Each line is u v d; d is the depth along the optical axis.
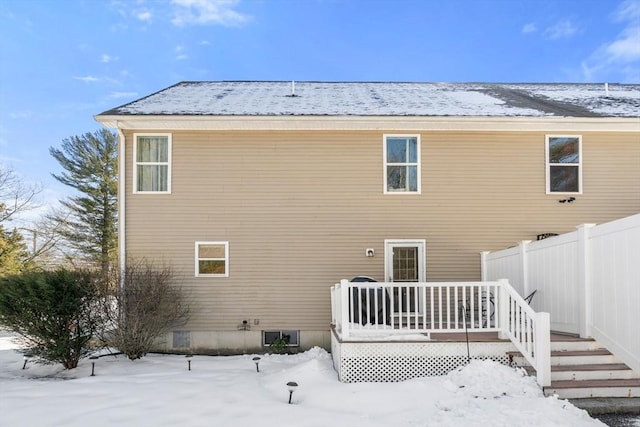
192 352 9.60
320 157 10.09
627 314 5.86
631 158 10.26
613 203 10.15
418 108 10.32
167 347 9.63
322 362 7.64
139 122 9.57
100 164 25.14
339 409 5.44
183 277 9.77
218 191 9.96
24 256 23.50
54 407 5.52
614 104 11.18
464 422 4.78
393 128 9.96
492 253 9.55
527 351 6.04
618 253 6.05
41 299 7.77
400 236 9.97
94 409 5.44
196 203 9.92
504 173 10.14
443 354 6.52
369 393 5.79
